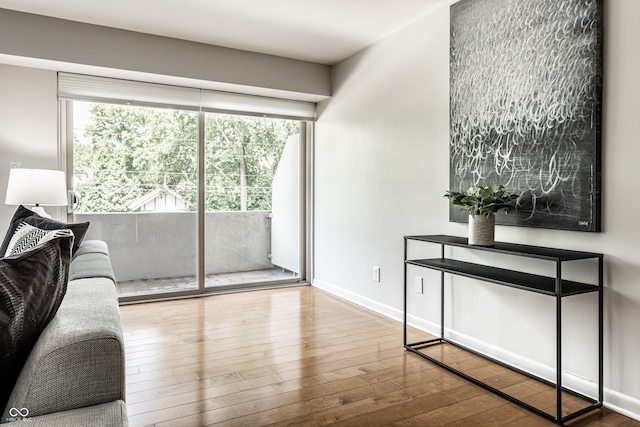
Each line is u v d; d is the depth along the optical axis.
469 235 2.44
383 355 2.73
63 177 3.21
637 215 1.95
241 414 2.00
